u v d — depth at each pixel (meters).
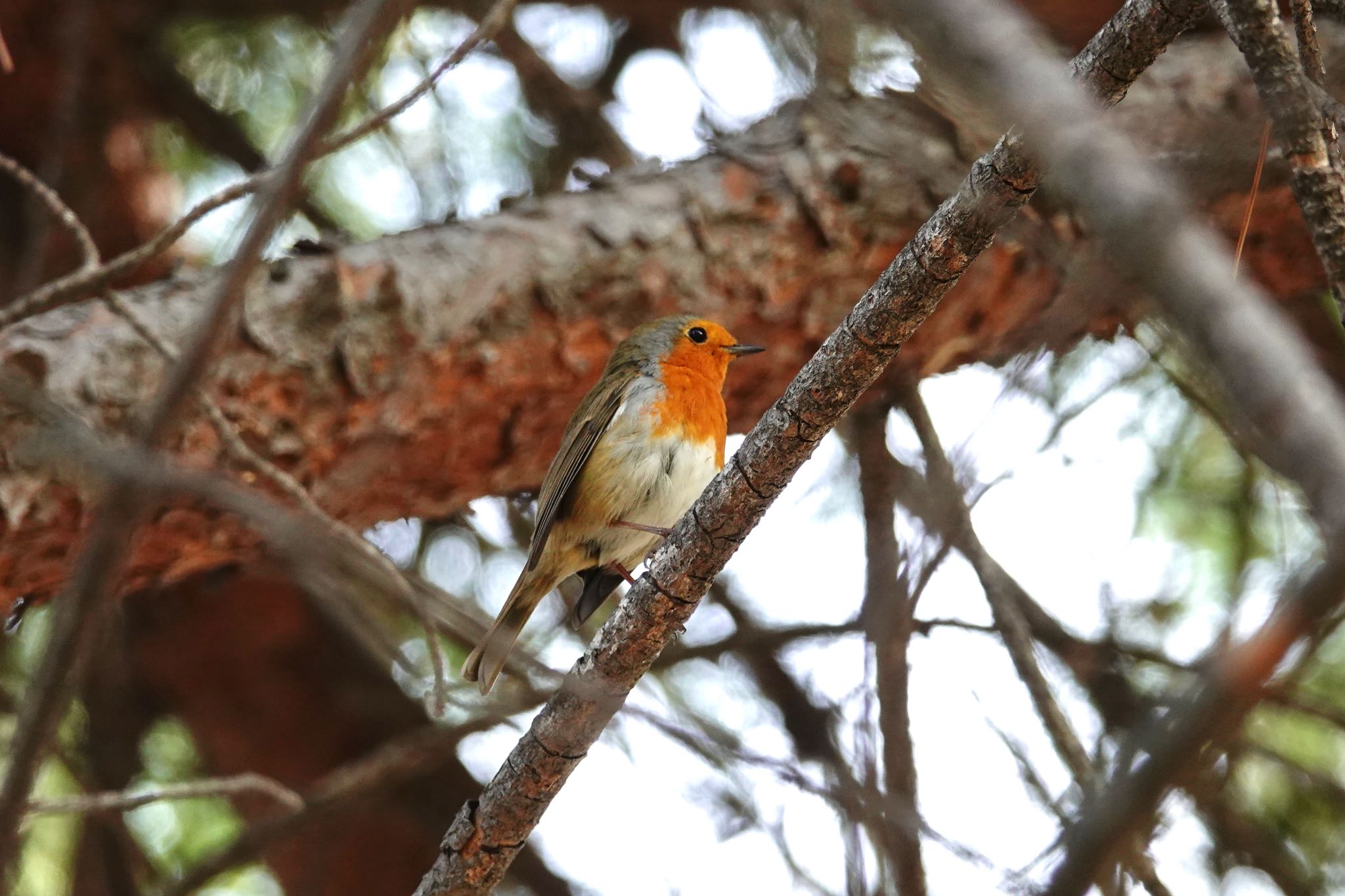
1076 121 3.80
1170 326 3.90
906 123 8.50
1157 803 3.96
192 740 13.94
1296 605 3.51
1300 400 2.96
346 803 10.21
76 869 11.87
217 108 13.21
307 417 9.18
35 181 7.21
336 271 9.34
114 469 5.16
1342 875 10.05
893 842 7.09
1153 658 9.79
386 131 12.02
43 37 12.63
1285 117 4.60
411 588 5.98
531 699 6.71
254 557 9.79
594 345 9.94
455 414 9.68
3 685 10.84
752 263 10.11
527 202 10.26
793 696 11.24
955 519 5.74
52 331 8.69
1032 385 5.48
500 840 6.73
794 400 6.02
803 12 7.32
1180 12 4.89
